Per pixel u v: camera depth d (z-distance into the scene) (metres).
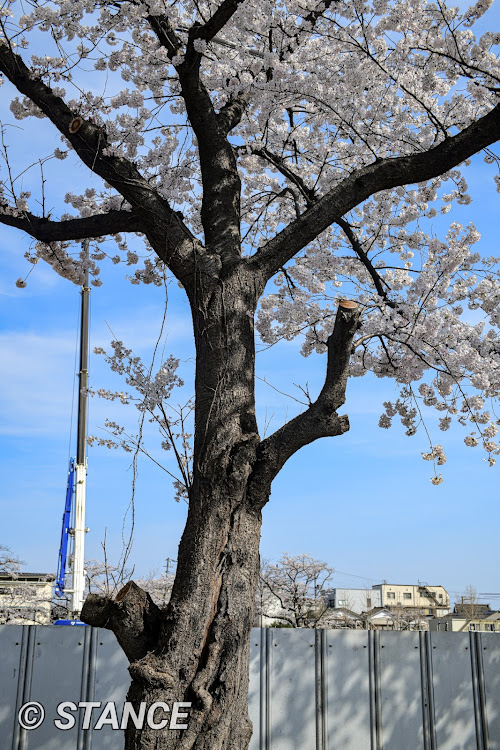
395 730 5.62
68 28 5.18
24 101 5.56
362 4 5.15
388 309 5.03
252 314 3.93
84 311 13.37
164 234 4.13
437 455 5.41
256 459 3.51
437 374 5.82
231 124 4.99
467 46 5.52
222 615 3.17
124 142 5.25
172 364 5.89
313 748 5.41
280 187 6.82
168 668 3.04
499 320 5.86
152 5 4.54
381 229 6.49
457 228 6.50
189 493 3.50
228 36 5.98
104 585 4.03
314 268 6.42
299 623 21.91
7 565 20.33
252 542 3.38
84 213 5.94
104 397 7.26
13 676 5.05
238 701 3.11
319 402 3.59
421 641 5.86
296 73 5.48
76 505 13.02
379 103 6.02
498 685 5.93
